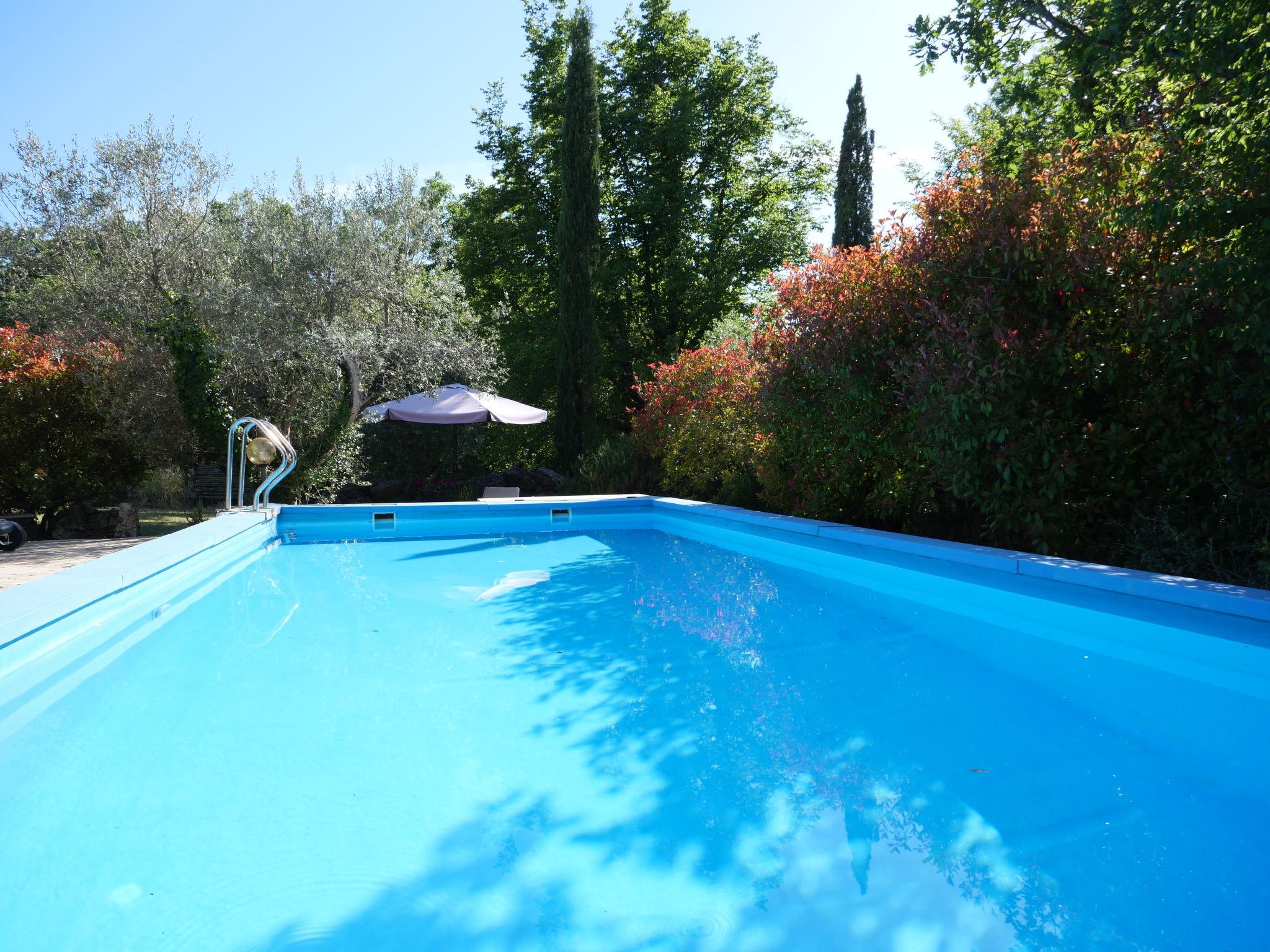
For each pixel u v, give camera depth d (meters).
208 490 11.59
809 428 6.82
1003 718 3.08
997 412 5.22
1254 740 2.85
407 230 11.72
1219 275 4.21
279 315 10.48
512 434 19.38
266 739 2.93
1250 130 4.29
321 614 5.07
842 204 17.44
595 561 7.12
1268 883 1.91
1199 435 5.00
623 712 3.20
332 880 1.96
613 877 1.98
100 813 2.33
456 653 4.12
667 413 10.74
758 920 1.79
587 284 15.88
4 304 13.70
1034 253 5.22
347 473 11.77
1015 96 6.42
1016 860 2.03
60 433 10.55
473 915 1.81
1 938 1.73
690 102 18.95
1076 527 5.54
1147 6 4.44
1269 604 3.38
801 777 2.57
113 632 4.34
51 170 11.40
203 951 1.68
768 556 7.26
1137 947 1.66
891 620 4.70
